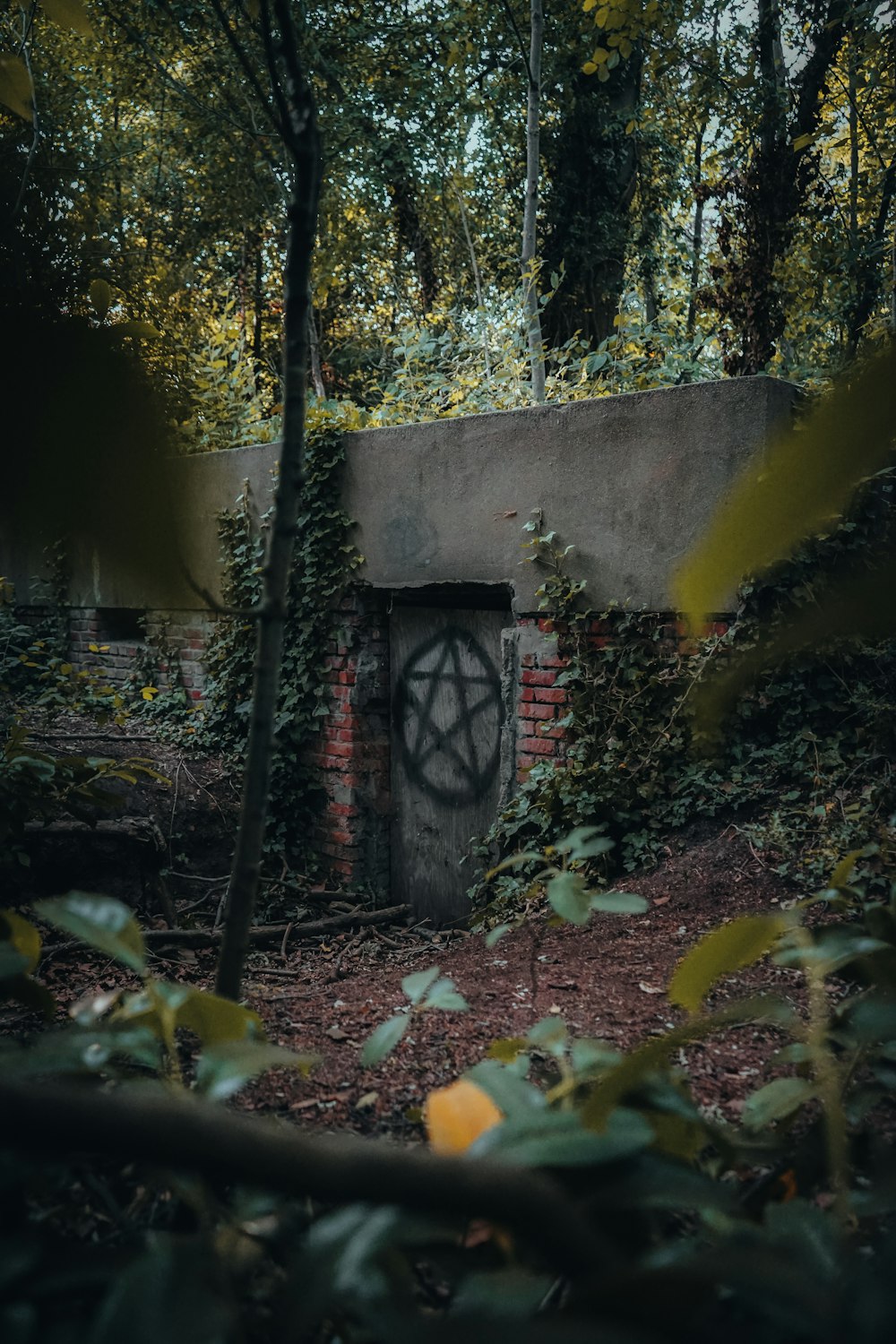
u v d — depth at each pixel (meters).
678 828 4.81
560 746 5.34
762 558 0.41
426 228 14.27
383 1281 0.71
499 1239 0.92
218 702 7.14
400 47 13.02
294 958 5.19
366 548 6.39
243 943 1.24
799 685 4.67
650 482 4.93
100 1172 1.37
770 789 4.64
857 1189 1.34
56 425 0.40
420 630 6.35
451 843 6.21
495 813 5.95
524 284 8.02
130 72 12.45
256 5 1.31
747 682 0.46
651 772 4.89
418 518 6.05
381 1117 2.15
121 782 6.27
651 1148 1.02
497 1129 0.90
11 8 1.38
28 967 1.04
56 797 4.15
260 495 6.93
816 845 4.23
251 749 1.23
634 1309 0.65
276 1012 3.20
